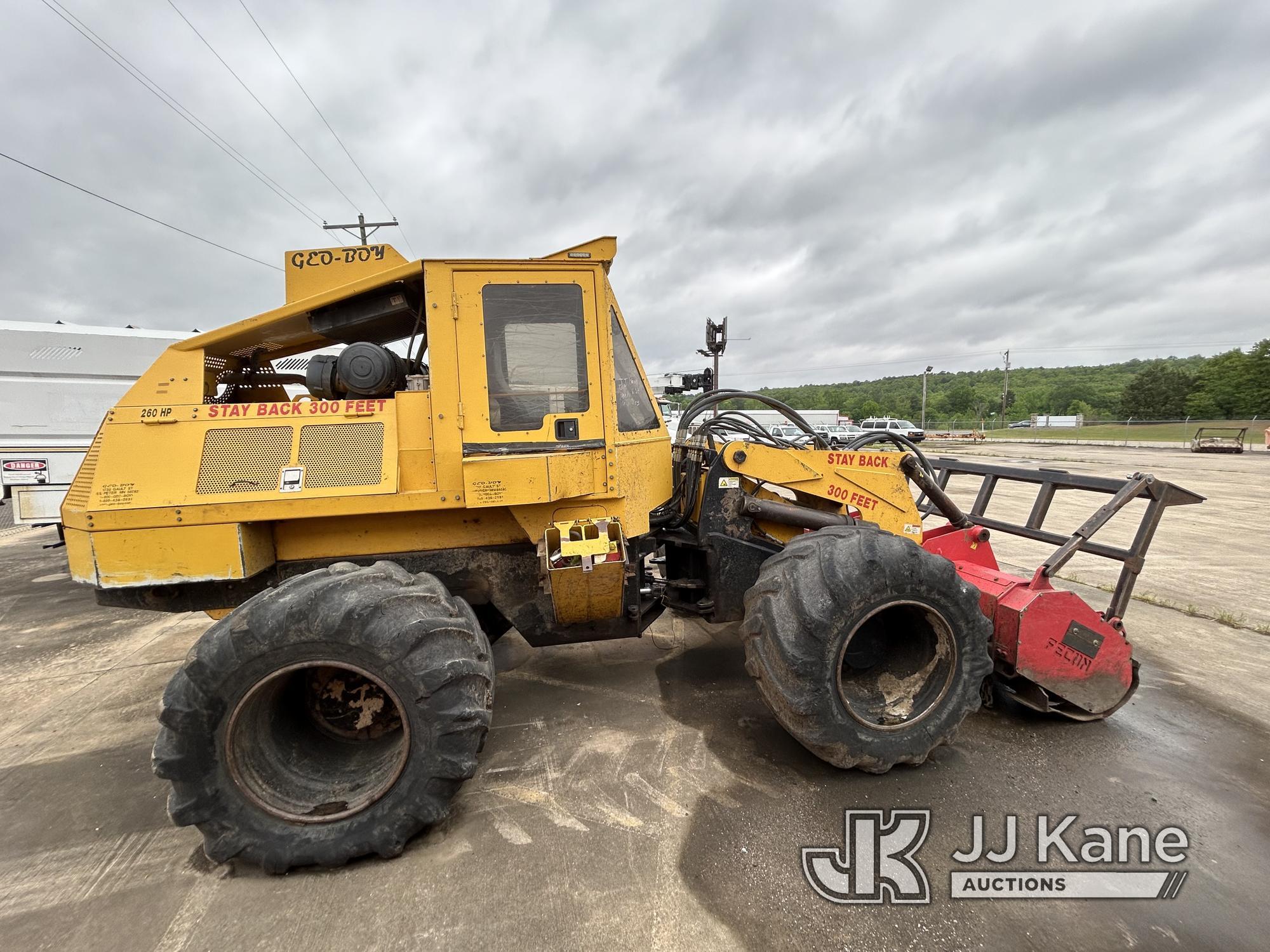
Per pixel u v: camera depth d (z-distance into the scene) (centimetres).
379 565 242
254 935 188
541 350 275
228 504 250
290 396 467
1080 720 305
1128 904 195
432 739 213
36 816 251
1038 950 178
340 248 310
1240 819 235
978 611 262
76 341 787
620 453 289
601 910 194
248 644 204
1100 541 728
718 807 242
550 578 282
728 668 379
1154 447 2625
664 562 399
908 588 251
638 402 325
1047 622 288
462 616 241
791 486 338
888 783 257
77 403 792
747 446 331
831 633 243
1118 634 298
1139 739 292
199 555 251
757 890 201
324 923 192
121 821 247
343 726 251
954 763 272
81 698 363
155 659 424
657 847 221
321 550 285
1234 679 356
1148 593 521
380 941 185
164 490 250
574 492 276
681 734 299
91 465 262
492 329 271
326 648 209
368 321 304
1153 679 356
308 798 221
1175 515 902
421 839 228
